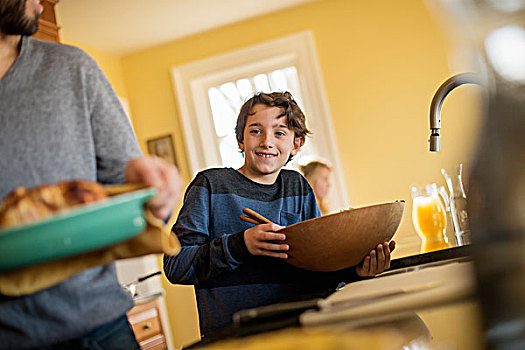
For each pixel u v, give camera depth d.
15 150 0.94
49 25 3.18
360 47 4.44
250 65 4.60
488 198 0.45
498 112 0.44
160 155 4.79
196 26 4.55
